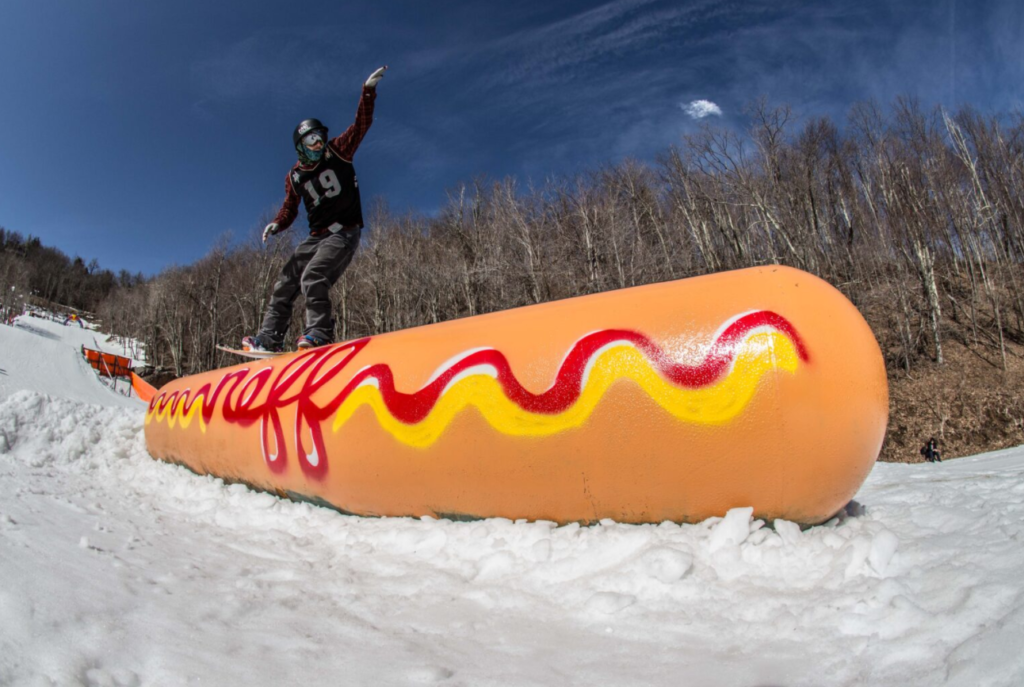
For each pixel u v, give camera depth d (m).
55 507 3.61
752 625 1.91
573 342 2.93
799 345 2.47
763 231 36.94
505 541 2.87
